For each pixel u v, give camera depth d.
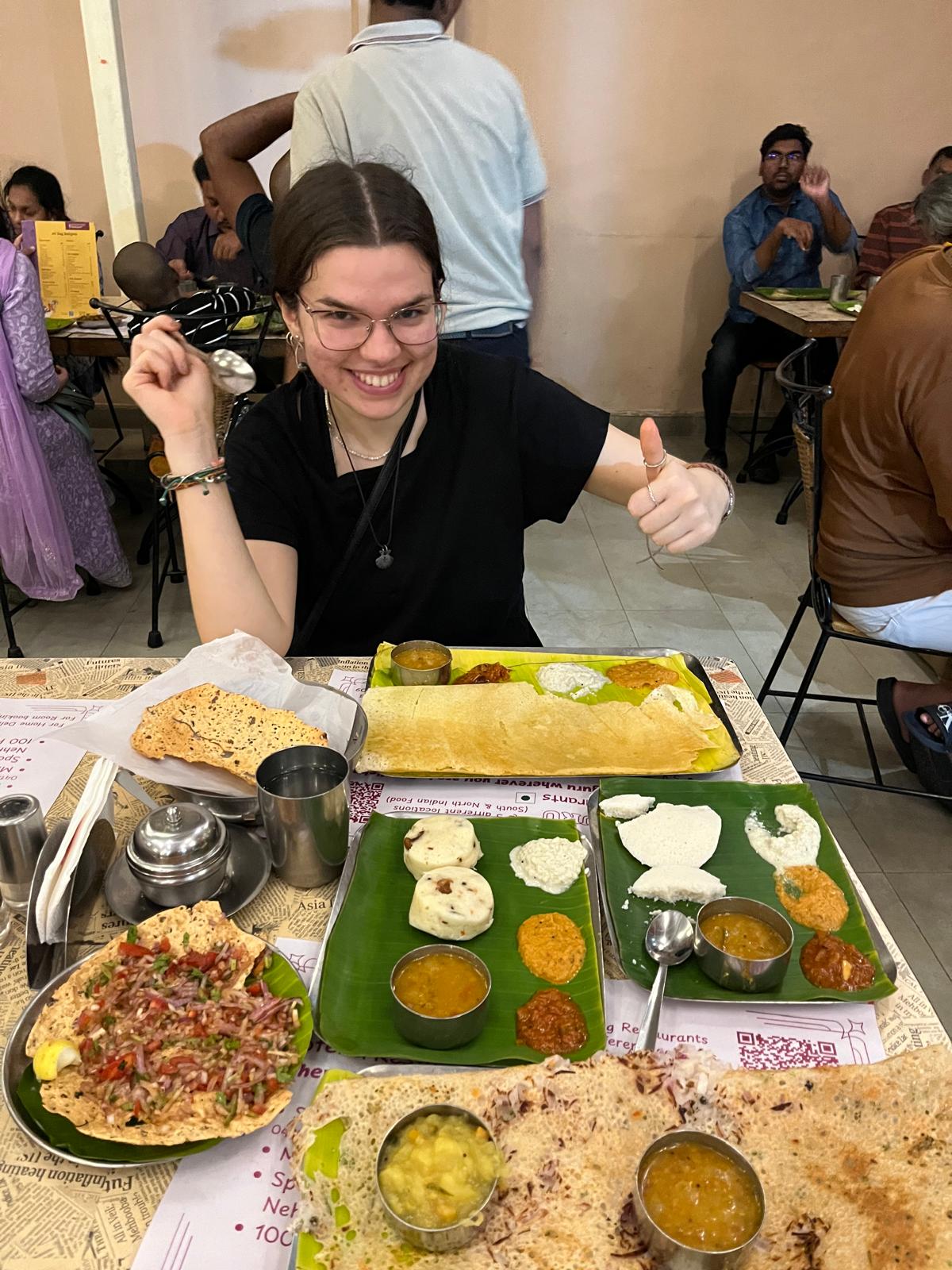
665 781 1.13
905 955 1.90
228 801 1.07
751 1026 0.85
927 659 3.02
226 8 4.06
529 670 1.41
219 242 3.76
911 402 1.83
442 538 1.52
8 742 1.23
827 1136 0.69
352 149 2.10
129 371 1.18
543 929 0.93
